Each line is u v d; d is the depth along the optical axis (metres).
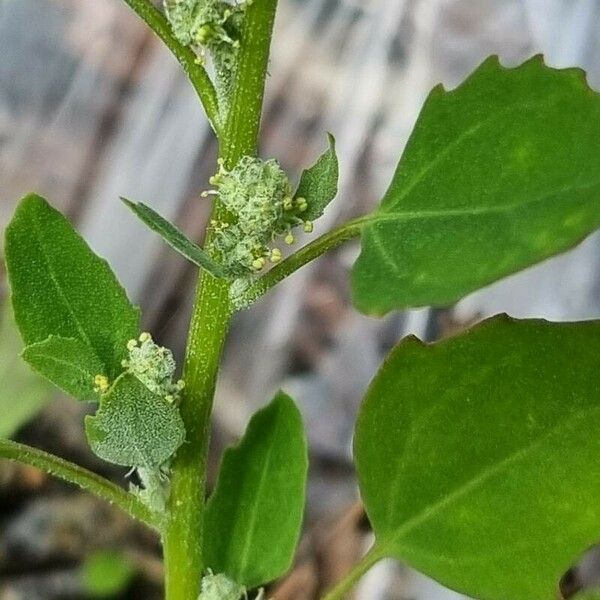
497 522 0.10
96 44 0.26
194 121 0.25
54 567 0.25
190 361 0.10
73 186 0.27
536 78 0.09
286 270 0.10
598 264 0.22
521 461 0.10
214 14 0.09
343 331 0.25
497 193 0.08
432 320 0.23
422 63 0.24
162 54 0.25
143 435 0.09
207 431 0.10
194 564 0.11
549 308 0.22
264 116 0.24
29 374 0.22
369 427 0.10
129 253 0.26
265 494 0.13
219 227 0.10
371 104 0.24
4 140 0.27
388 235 0.09
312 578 0.23
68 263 0.10
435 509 0.10
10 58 0.26
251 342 0.26
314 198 0.10
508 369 0.10
